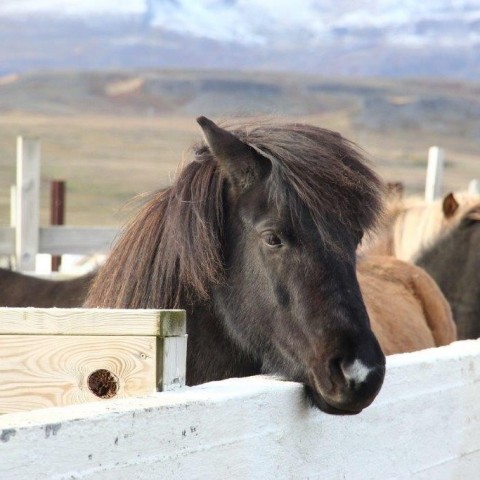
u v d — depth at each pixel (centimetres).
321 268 523
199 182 594
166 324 402
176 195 607
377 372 479
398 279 971
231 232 578
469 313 1198
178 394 394
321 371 493
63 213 1675
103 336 411
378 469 499
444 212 1230
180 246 586
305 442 452
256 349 568
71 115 17150
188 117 18788
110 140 11431
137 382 404
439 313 981
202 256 575
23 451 316
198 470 386
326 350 496
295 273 529
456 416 557
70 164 8319
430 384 532
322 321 508
